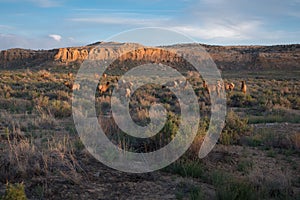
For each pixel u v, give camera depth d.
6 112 16.22
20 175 7.45
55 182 7.25
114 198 6.79
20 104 19.39
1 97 22.19
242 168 8.98
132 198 6.84
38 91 27.44
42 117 14.40
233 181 7.30
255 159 10.05
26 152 8.32
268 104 23.48
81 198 6.70
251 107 23.98
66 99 23.19
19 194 5.27
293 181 8.26
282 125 15.12
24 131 12.62
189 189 7.37
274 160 10.06
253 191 7.04
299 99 26.58
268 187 7.49
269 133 12.67
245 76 67.81
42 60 102.56
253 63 105.81
